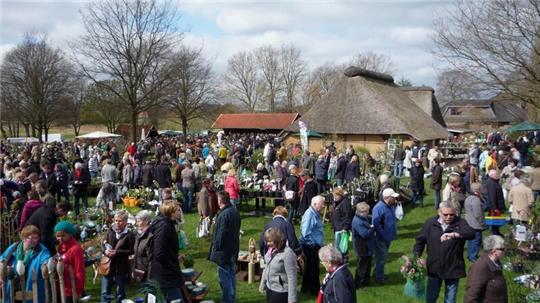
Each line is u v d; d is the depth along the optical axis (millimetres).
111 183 15883
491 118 77875
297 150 29609
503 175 17672
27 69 49469
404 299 8789
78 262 6918
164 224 6562
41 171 18125
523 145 26156
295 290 6379
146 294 6188
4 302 6430
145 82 39156
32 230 6566
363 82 37406
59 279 6504
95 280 9820
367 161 21156
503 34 20625
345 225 9641
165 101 40594
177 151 28219
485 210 13055
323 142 35219
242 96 93000
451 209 7070
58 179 16547
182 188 17266
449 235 7008
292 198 14469
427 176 25797
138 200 16797
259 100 92875
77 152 29875
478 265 5922
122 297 7926
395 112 34719
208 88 57594
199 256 11797
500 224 11672
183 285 6977
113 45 37375
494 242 5859
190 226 15047
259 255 9852
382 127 33656
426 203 18422
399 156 25578
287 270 6434
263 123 68875
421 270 8750
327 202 14906
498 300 5848
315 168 19094
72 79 51750
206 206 13531
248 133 68938
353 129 34531
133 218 11711
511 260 9789
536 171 15461
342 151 28391
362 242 9281
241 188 16953
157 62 39000
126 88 37938
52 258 6512
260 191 16688
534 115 37438
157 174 17078
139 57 37781
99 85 37781
